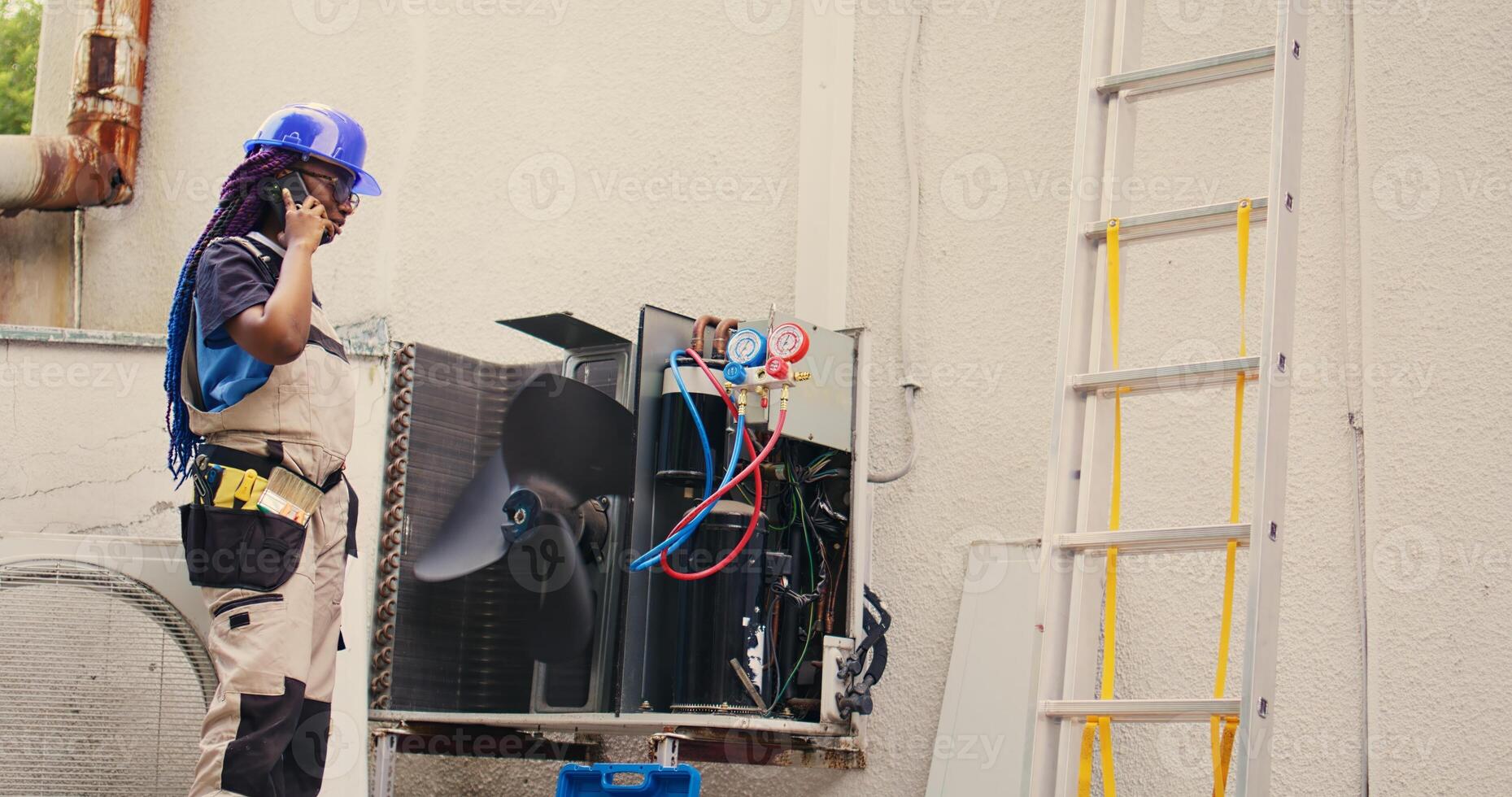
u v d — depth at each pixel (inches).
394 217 169.3
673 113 160.1
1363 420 124.3
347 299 169.0
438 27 172.7
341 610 118.6
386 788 128.8
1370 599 121.2
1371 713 119.2
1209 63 115.5
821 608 132.0
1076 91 141.9
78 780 117.0
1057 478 111.0
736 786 142.9
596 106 163.6
